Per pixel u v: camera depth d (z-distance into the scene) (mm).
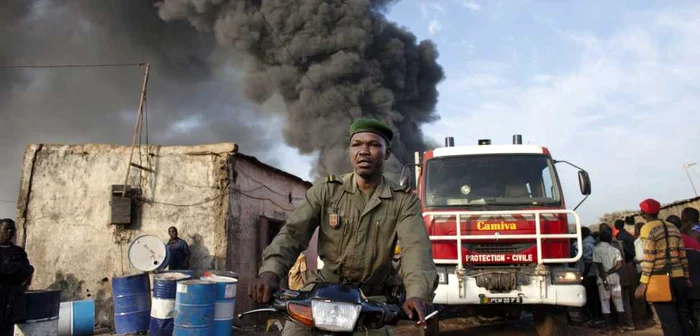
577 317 9633
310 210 2703
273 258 2500
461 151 7922
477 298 6801
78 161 10578
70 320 8320
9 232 5977
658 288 5457
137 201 10250
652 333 8586
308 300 2098
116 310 8531
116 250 10094
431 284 2334
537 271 6715
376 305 2125
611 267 8750
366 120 2666
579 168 7445
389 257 2715
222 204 10031
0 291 5793
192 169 10273
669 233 5527
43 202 10453
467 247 7102
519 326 9094
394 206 2666
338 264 2723
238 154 10398
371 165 2625
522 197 7469
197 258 9891
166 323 7562
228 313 7434
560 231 7000
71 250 10211
